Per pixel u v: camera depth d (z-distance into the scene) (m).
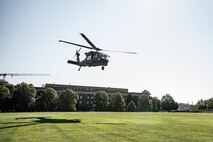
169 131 13.77
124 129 14.54
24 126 15.40
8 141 9.68
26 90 77.69
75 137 10.94
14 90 78.38
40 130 13.30
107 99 97.50
